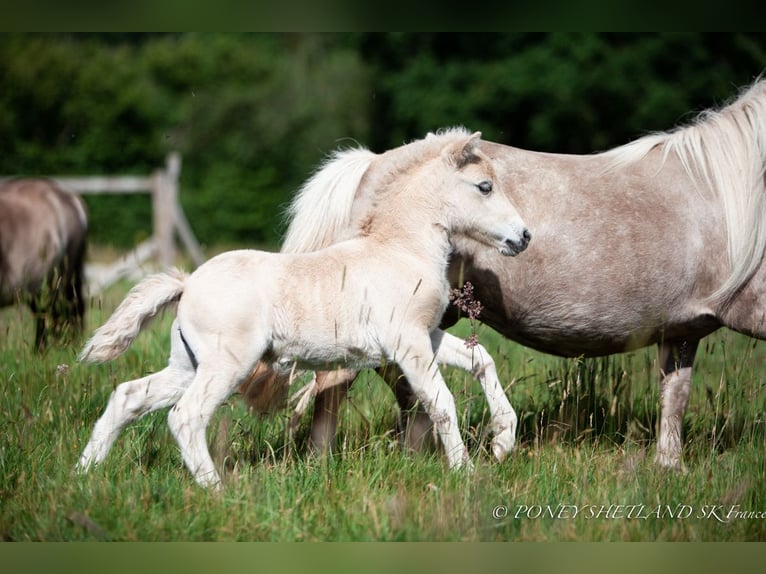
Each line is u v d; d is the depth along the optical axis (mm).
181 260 32094
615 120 49281
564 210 11742
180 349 10461
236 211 50969
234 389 10250
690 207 11906
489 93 50156
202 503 9555
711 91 47812
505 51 52656
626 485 10625
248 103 52500
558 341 12266
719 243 11875
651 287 11828
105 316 19922
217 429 11453
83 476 9953
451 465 10539
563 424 12211
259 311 10227
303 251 11641
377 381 13617
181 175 51344
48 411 11594
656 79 48531
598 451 11742
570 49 49406
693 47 47906
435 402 10570
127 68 52656
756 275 11766
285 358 10562
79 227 20203
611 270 11719
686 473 11039
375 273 10648
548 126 49281
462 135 11508
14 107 49688
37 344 15242
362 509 9547
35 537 9031
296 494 9859
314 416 11695
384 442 11242
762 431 12375
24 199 19281
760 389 11945
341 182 11625
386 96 53969
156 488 9898
